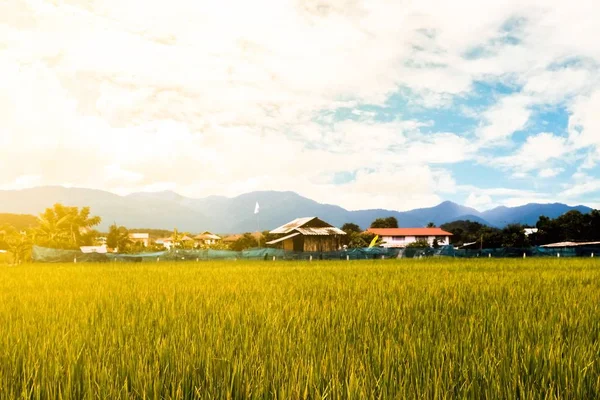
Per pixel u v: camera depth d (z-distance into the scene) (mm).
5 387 2969
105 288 9961
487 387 2898
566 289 8883
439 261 27203
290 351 3725
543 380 2955
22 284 11383
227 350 3748
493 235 61656
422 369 3201
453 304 6715
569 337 4305
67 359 3586
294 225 56312
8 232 49250
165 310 6281
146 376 3098
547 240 60469
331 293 8633
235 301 7207
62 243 39781
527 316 5371
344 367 3357
